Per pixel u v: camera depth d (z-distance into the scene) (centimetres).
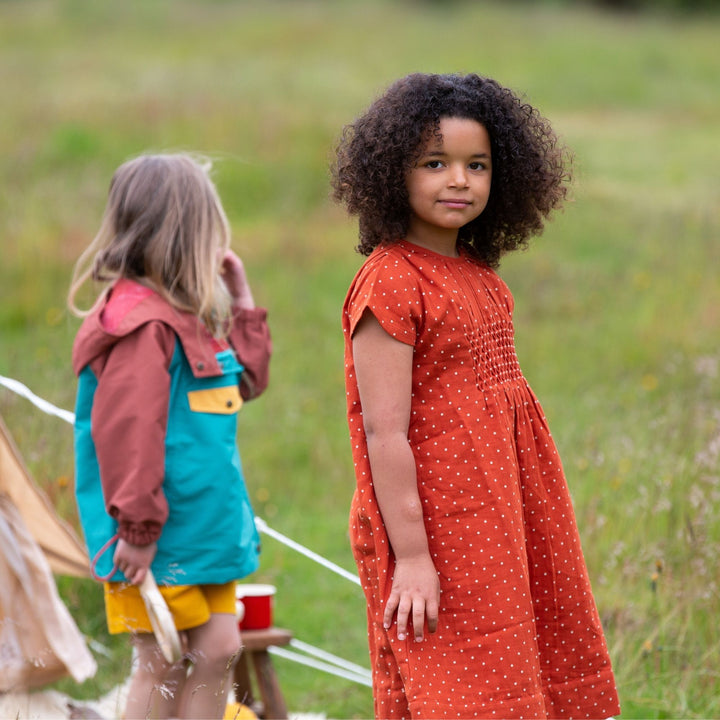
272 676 809
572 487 1048
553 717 564
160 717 697
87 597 974
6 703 790
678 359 1617
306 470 1418
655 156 3391
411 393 541
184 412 695
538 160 585
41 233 2308
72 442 1140
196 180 727
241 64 4678
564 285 2162
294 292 2195
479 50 5216
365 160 559
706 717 764
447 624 529
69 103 3488
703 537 868
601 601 874
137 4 6131
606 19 6675
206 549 691
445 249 570
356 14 6225
